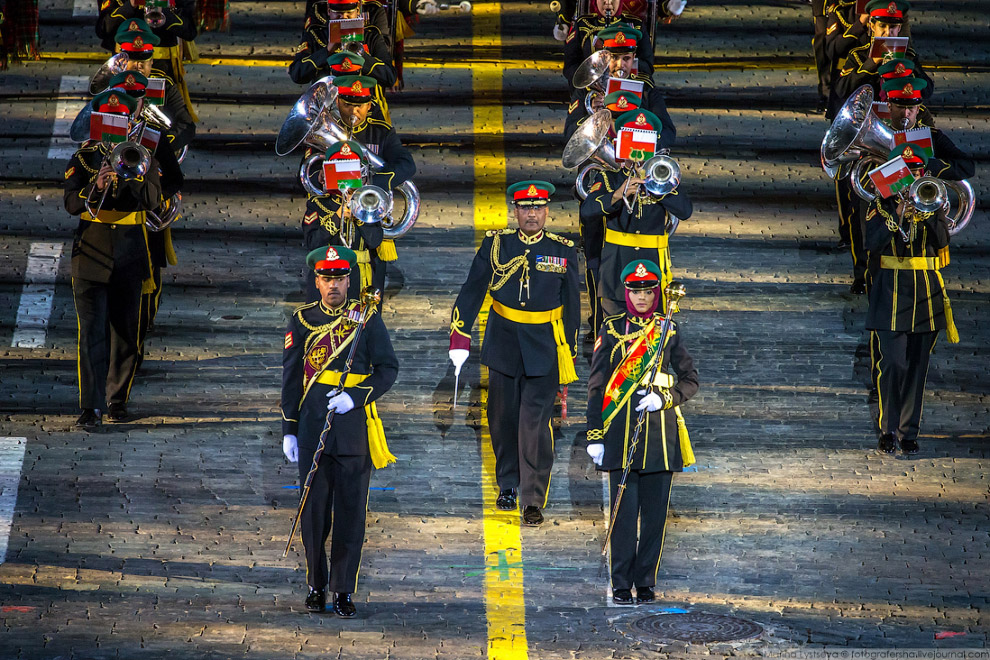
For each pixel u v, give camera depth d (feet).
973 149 187.42
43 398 141.28
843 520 125.80
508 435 126.21
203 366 146.10
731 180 180.86
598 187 135.03
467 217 171.12
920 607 113.80
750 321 153.89
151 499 126.52
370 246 134.92
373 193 129.18
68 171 136.15
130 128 136.05
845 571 118.93
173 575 116.26
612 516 113.39
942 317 133.08
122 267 136.15
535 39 222.69
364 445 110.42
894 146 135.03
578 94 152.35
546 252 125.70
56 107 195.00
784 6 233.35
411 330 151.12
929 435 138.51
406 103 198.90
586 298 158.61
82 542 120.16
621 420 113.29
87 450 133.18
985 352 151.33
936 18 227.20
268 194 177.27
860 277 158.92
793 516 126.31
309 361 111.24
